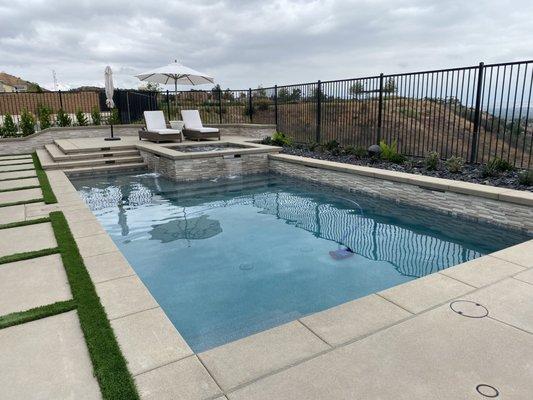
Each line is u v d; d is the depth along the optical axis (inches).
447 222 257.0
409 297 128.8
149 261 200.2
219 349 101.7
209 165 410.3
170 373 91.9
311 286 171.6
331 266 193.0
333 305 155.0
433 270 187.3
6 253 175.5
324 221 266.7
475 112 326.0
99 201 321.7
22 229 211.2
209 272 186.9
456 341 103.1
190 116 597.0
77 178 418.3
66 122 653.9
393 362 94.5
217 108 713.6
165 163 416.8
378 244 223.3
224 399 82.7
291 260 201.2
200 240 230.8
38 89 1100.5
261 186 380.5
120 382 87.9
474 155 333.7
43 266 160.1
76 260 162.9
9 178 373.4
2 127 618.2
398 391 84.3
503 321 113.0
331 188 367.6
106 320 116.0
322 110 524.1
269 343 103.8
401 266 192.2
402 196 301.4
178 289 169.6
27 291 138.3
